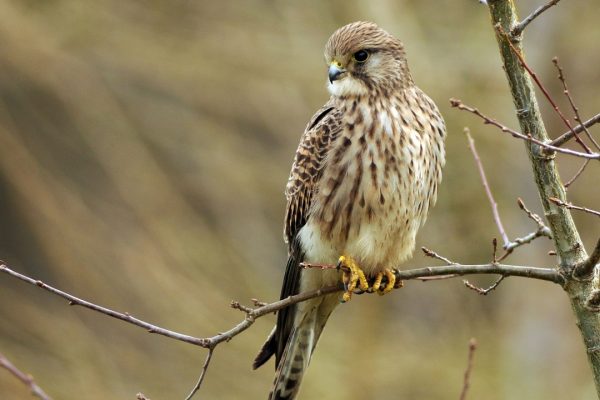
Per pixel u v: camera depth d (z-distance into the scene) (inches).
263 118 596.7
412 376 546.6
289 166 591.2
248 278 560.7
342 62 323.9
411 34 575.2
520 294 592.1
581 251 262.8
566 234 262.1
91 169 636.7
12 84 616.7
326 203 317.4
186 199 594.6
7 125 597.6
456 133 569.0
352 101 320.8
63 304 580.1
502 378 566.9
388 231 315.9
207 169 592.1
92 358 544.4
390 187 312.0
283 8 579.5
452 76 572.1
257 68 569.0
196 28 576.1
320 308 337.4
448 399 546.6
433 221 566.9
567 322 588.7
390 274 321.1
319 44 573.0
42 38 567.5
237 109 601.0
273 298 558.6
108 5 574.2
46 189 576.1
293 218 328.8
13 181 579.5
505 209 576.7
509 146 570.6
